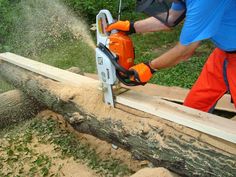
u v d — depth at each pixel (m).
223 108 1.95
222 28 1.25
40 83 1.86
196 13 1.09
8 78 2.12
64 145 1.79
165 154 1.35
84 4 3.56
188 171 1.31
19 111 1.99
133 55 1.43
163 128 1.36
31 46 3.21
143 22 1.39
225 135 1.22
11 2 3.68
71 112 1.69
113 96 1.53
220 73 1.46
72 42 3.29
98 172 1.60
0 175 1.62
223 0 1.11
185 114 1.35
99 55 1.45
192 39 1.13
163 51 3.09
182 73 2.51
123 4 3.76
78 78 1.78
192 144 1.28
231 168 1.19
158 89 2.24
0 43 3.29
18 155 1.74
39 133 1.90
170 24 1.29
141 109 1.45
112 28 1.42
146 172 1.28
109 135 1.55
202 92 1.53
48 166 1.65
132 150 1.49
